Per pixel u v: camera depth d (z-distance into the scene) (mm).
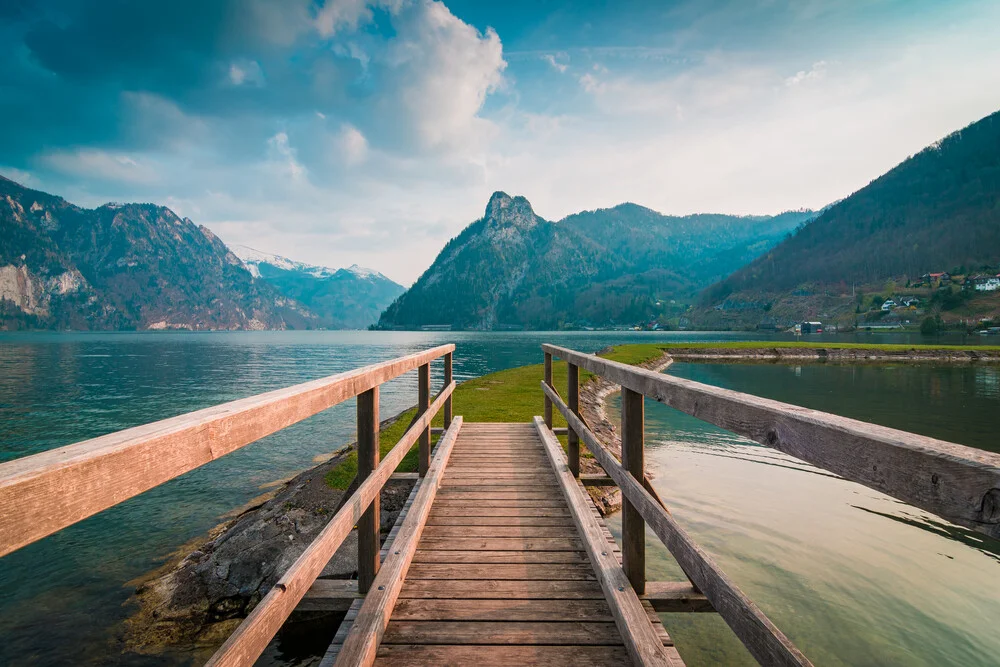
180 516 6961
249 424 1340
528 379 16656
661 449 9406
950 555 4934
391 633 2422
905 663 3389
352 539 4895
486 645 2350
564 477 4594
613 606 2500
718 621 3855
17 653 4004
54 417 17062
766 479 7484
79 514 765
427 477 4535
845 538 5332
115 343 84562
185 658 3918
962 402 15828
